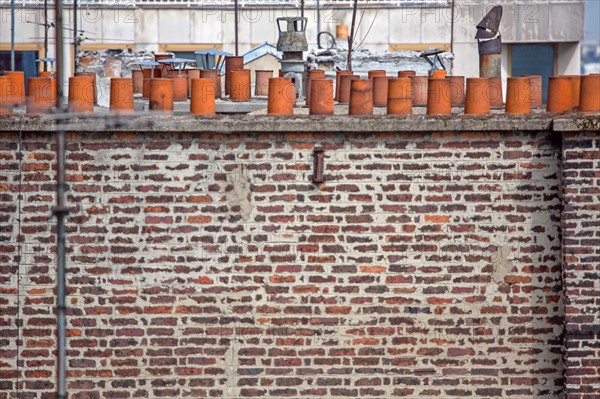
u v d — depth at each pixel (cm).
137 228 2789
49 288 2800
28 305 2803
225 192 2783
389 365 2805
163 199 2783
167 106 2966
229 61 3884
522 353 2805
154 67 4269
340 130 2756
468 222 2783
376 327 2803
